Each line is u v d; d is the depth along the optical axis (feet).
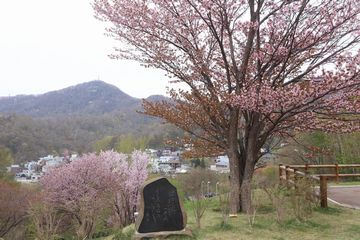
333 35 35.55
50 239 33.01
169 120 40.32
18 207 82.12
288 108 33.91
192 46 38.55
